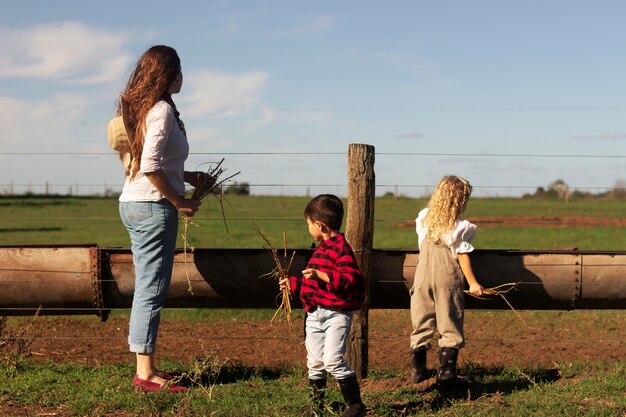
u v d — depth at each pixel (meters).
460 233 5.37
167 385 5.47
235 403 5.23
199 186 5.64
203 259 5.94
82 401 5.25
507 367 6.39
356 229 5.75
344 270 4.77
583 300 6.07
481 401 5.32
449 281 5.41
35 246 6.16
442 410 5.16
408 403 5.33
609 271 6.01
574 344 7.47
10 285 5.93
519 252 6.06
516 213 39.06
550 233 24.95
